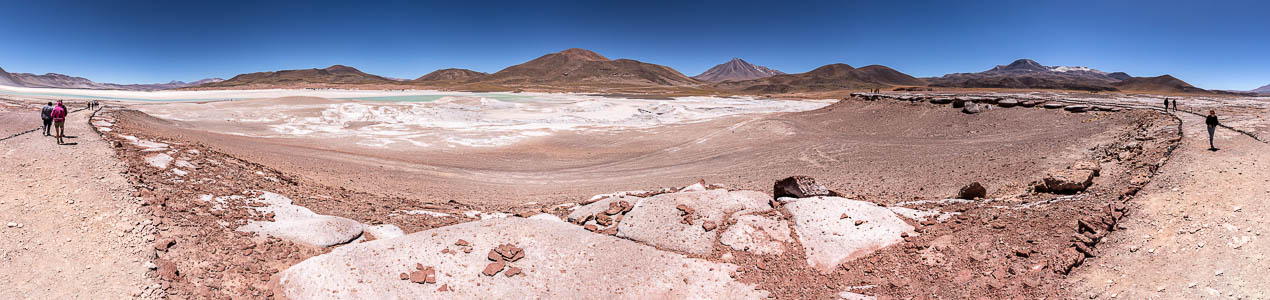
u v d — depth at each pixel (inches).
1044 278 328.2
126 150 662.5
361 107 2222.0
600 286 349.7
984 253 376.8
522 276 349.1
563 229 428.1
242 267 338.0
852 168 1039.6
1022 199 568.4
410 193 762.8
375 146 1450.5
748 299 340.5
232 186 556.7
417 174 975.6
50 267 301.7
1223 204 406.0
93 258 316.2
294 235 395.9
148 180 504.1
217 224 399.2
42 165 514.0
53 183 447.5
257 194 523.2
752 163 1154.7
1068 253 347.6
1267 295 279.7
